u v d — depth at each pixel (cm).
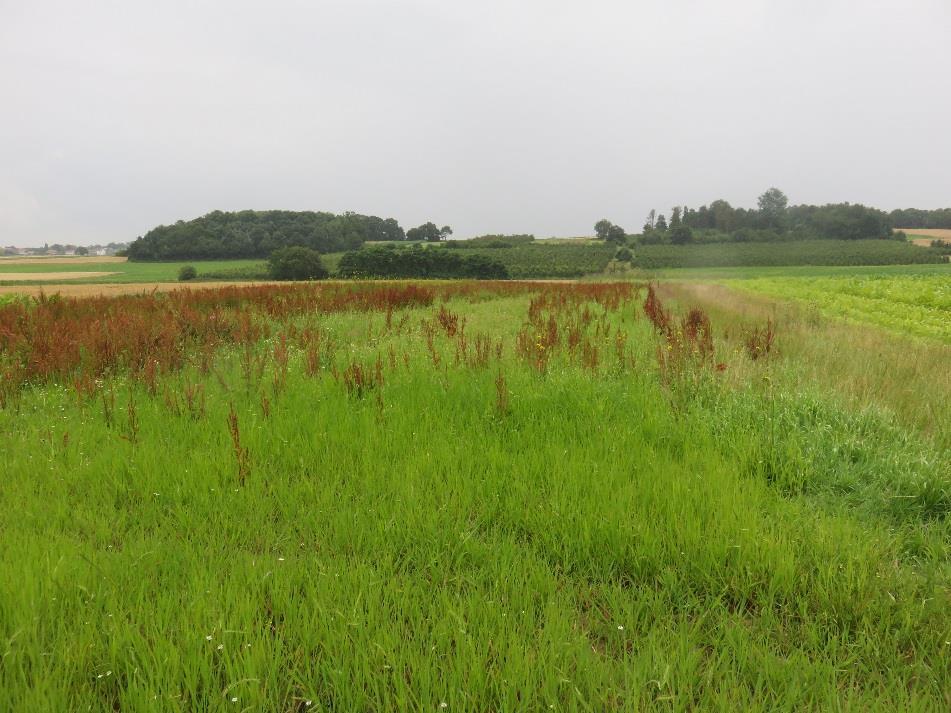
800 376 572
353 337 990
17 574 232
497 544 266
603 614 224
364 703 176
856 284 3209
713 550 251
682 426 434
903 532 286
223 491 327
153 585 235
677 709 168
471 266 7825
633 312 1376
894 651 198
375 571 243
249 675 182
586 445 398
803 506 312
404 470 355
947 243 11000
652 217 14712
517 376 596
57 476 359
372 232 13350
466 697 172
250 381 614
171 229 10356
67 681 180
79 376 648
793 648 201
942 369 645
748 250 10750
